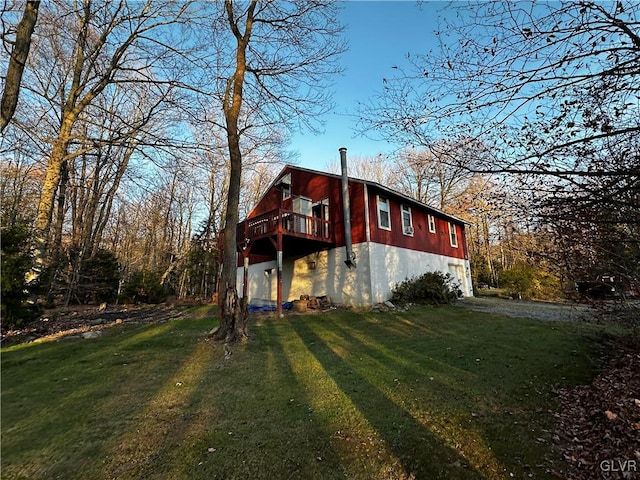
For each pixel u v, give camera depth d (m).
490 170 3.59
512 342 7.25
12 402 4.22
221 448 3.19
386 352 6.76
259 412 3.99
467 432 3.49
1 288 7.79
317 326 9.62
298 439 3.37
